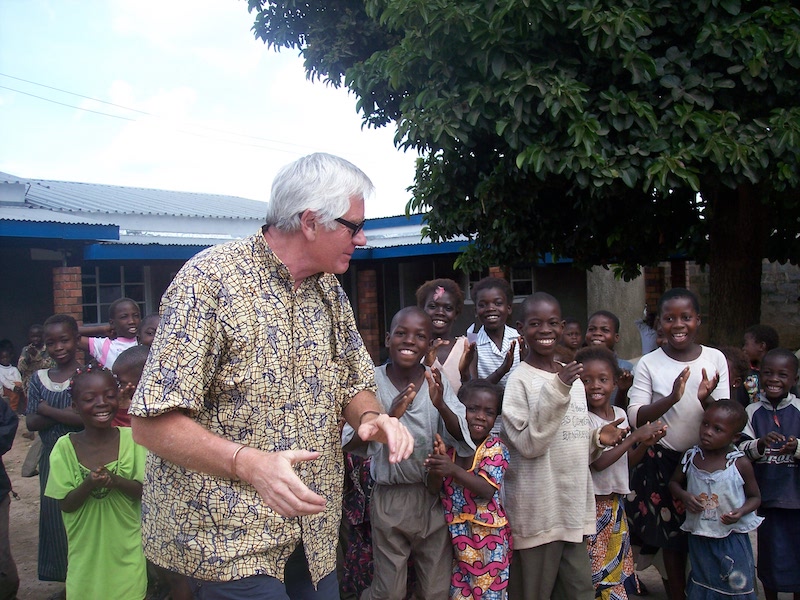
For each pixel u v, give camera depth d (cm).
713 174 515
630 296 1159
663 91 514
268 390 190
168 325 179
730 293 638
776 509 349
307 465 200
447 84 546
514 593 318
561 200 666
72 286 946
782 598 391
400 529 304
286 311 196
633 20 472
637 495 364
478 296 421
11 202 1000
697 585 331
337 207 192
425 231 740
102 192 1485
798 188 523
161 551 190
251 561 186
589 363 351
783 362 360
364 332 1288
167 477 188
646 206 629
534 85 491
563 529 311
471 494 308
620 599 335
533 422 298
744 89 516
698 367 352
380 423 206
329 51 740
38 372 402
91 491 318
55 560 371
